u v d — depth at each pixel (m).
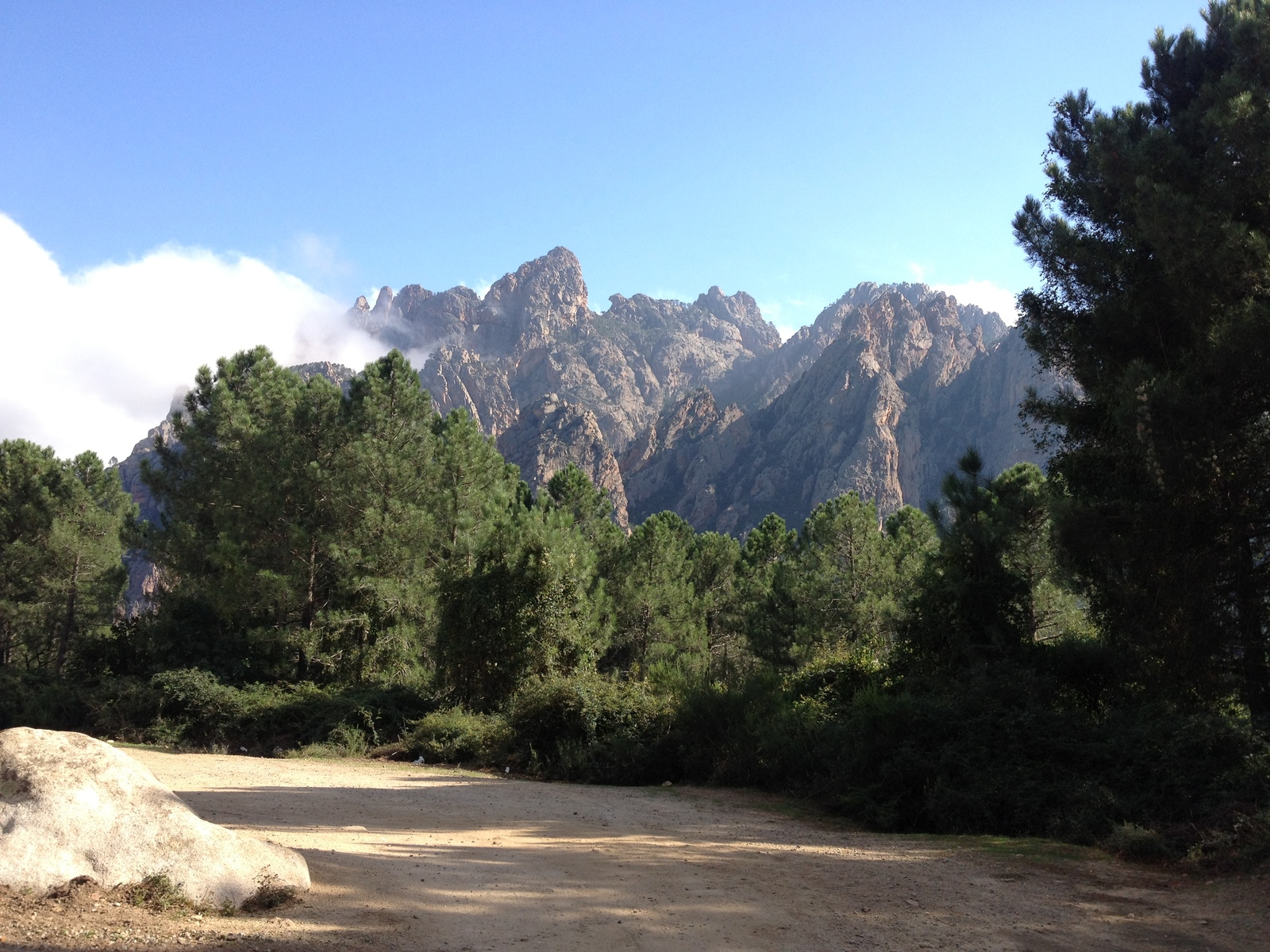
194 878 6.59
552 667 25.64
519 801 15.09
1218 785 11.64
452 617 26.48
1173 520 16.14
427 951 6.16
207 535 35.78
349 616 30.53
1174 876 9.73
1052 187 20.83
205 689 26.30
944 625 18.62
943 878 9.54
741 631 48.53
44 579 45.16
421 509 32.97
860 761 14.48
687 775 19.06
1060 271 19.84
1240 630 16.34
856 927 7.54
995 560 18.84
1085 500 17.92
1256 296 16.39
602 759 19.52
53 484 48.50
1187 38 19.84
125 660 32.50
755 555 60.50
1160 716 13.84
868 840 12.22
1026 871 9.91
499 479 36.91
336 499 32.75
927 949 7.02
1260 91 17.41
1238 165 17.39
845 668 21.19
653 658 39.03
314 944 5.96
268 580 31.08
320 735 24.58
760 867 9.95
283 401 37.31
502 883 8.43
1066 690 17.02
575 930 7.06
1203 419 15.56
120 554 49.34
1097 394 19.48
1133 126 19.44
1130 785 12.45
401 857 9.31
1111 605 17.53
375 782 17.44
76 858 6.36
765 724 17.86
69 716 28.34
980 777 13.31
